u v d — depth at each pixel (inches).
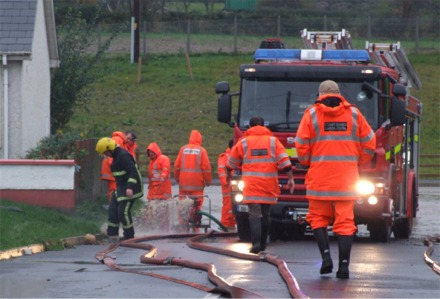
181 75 2630.4
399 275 546.0
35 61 1157.1
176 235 832.3
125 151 802.2
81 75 1408.7
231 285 471.8
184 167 947.3
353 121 536.4
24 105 1089.4
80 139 1020.5
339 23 2947.8
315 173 535.2
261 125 677.9
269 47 933.8
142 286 492.4
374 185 765.9
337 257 657.6
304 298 438.0
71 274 546.0
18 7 1083.3
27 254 671.1
